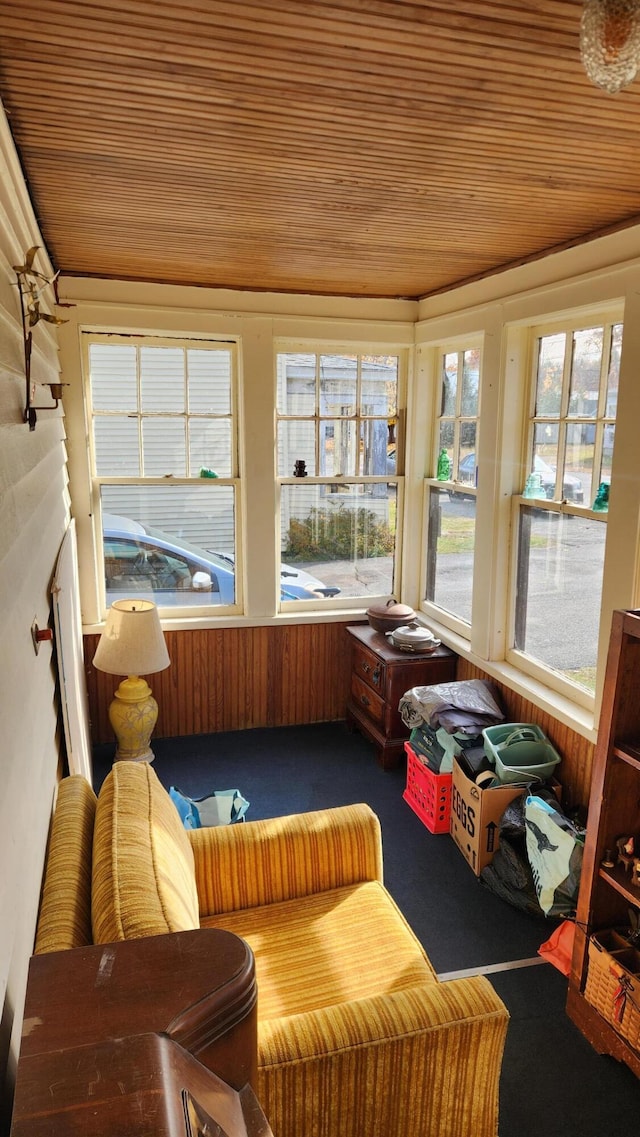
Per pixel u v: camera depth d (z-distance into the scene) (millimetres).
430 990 1524
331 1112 1409
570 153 1811
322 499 4137
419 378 4062
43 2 1159
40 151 1808
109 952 983
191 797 3346
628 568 2467
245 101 1530
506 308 3143
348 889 2158
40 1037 814
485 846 2811
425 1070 1450
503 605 3400
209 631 3982
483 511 3416
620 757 1985
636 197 2184
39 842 1483
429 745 3242
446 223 2490
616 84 869
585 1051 2072
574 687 2912
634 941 2064
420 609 4316
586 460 2857
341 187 2084
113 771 1980
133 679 3596
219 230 2604
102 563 3863
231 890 2062
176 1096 680
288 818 2191
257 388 3826
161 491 3879
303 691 4203
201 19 1213
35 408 1684
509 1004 2232
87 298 3488
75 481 3656
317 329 3861
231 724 4129
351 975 1802
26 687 1394
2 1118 918
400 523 4293
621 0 795
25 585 1466
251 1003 931
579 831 2475
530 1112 1881
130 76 1415
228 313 3701
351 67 1377
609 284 2506
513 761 2936
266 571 4012
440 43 1288
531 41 1281
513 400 3234
